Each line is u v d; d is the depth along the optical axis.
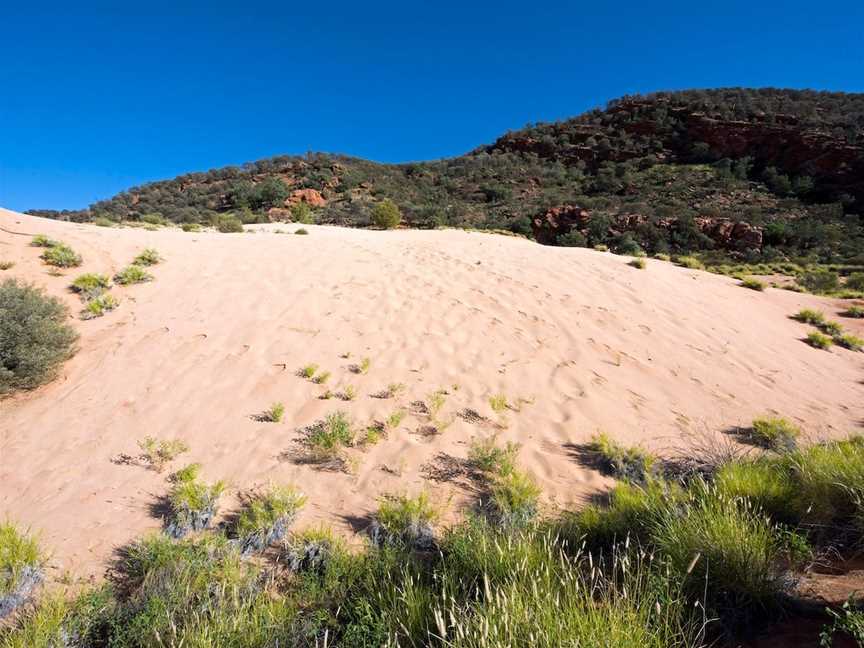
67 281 7.52
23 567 2.76
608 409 5.36
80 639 2.36
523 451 4.45
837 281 17.19
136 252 9.20
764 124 49.47
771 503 3.00
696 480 3.63
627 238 31.09
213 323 6.82
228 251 10.13
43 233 9.02
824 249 28.84
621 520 3.04
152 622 2.30
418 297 8.17
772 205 38.78
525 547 2.52
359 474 4.02
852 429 5.43
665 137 57.97
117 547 3.17
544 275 10.05
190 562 2.79
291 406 5.06
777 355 7.74
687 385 6.25
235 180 58.47
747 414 5.62
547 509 3.59
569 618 1.78
